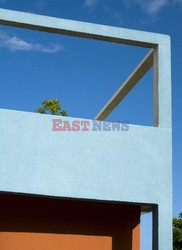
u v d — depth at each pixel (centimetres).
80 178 766
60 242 816
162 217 780
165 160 810
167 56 862
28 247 801
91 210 848
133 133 810
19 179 741
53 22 829
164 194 793
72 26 836
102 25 852
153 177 797
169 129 827
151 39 864
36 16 825
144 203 784
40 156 760
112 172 782
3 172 738
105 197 768
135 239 854
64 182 758
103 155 787
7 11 815
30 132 766
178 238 2242
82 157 777
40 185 747
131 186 784
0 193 754
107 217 852
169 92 845
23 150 756
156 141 816
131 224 859
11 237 798
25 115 772
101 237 838
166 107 836
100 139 793
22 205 818
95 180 772
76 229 830
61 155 769
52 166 760
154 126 850
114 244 840
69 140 779
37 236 809
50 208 829
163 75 848
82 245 826
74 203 844
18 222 809
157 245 767
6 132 757
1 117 762
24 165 750
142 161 800
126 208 866
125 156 795
